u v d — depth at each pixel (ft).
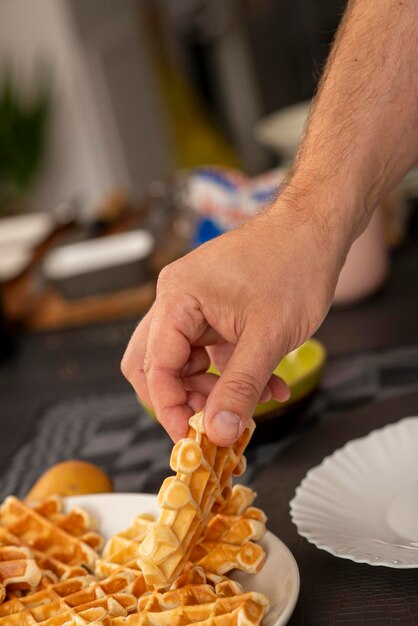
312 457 3.44
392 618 2.73
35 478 3.92
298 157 3.15
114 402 4.45
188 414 2.91
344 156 3.03
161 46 16.01
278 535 3.12
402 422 3.35
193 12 14.99
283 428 3.67
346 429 3.57
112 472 3.83
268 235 2.92
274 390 3.06
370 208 3.10
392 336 4.47
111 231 7.30
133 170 14.79
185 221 6.84
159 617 2.70
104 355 5.20
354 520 3.01
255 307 2.85
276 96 14.48
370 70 3.08
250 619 2.62
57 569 3.06
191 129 15.58
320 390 4.10
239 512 2.97
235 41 14.67
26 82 13.43
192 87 15.58
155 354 2.89
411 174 5.94
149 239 6.24
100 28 14.67
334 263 2.94
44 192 13.78
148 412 3.93
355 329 4.67
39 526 3.19
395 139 3.08
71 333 5.71
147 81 16.14
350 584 2.87
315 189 3.00
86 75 13.71
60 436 4.24
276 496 3.29
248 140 14.90
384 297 5.05
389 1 3.11
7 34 13.30
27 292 6.63
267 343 2.81
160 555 2.64
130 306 5.88
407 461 3.20
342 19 3.27
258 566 2.82
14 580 2.94
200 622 2.64
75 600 2.86
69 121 13.73
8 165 12.98
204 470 2.69
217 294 2.86
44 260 6.88
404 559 2.73
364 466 3.20
